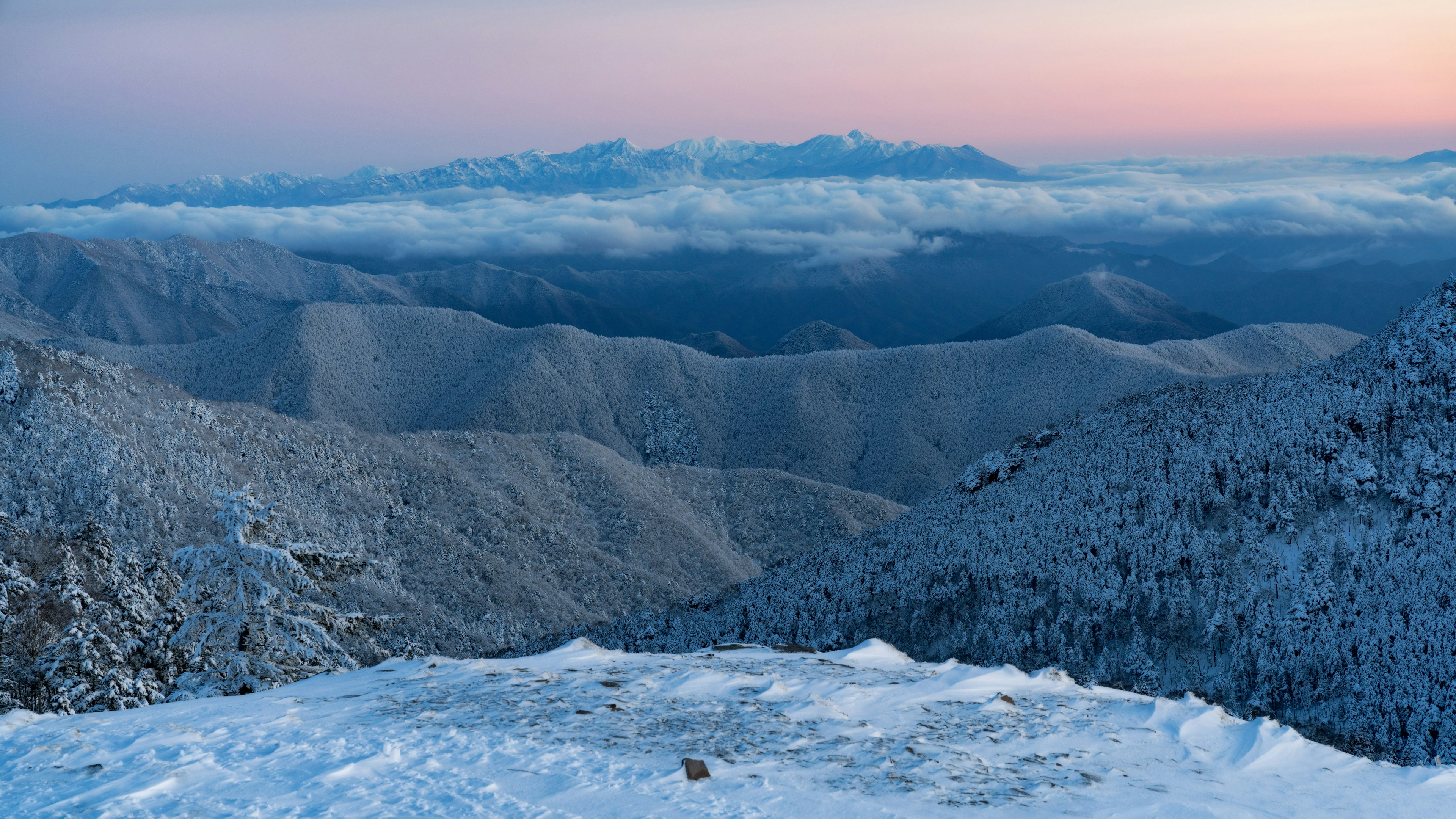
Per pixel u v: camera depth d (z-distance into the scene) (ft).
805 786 31.22
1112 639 302.86
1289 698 254.68
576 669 53.11
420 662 56.29
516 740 35.73
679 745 35.88
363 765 31.78
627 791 29.84
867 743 37.06
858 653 62.64
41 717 38.91
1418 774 35.76
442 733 36.60
